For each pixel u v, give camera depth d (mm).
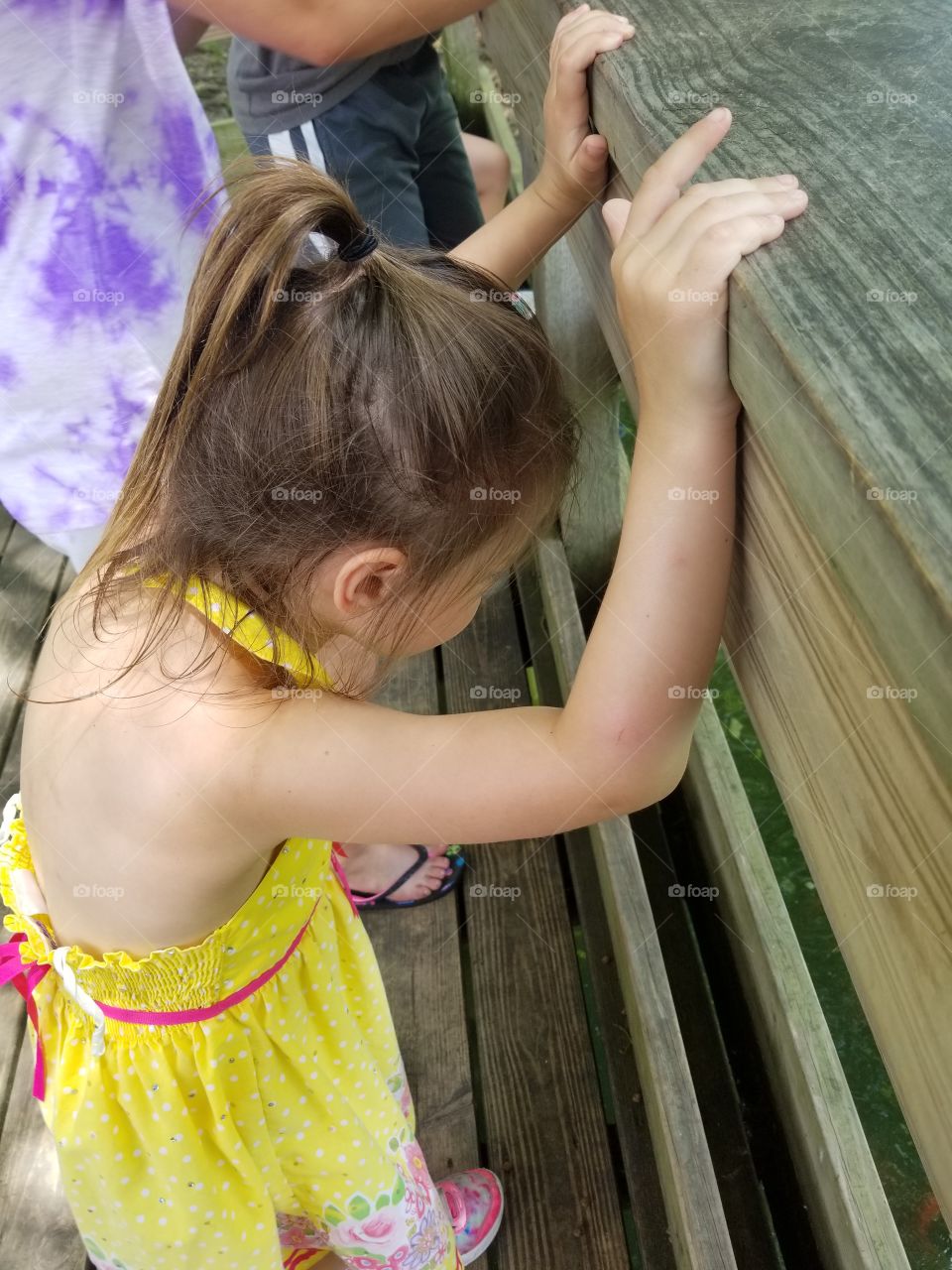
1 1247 1477
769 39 763
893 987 613
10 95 1205
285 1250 1275
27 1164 1556
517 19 1268
